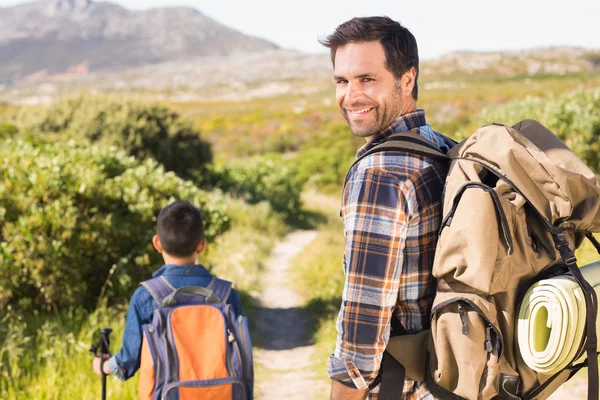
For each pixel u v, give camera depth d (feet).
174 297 7.95
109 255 21.76
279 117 215.92
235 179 61.00
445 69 427.33
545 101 39.27
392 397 5.21
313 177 85.30
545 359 4.71
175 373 7.41
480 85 317.63
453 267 4.83
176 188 25.95
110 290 21.48
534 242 5.13
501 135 5.32
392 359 5.30
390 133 5.65
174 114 55.01
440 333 4.98
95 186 21.74
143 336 7.72
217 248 33.53
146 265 22.02
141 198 22.86
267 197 59.88
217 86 522.88
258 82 542.98
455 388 4.98
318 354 20.94
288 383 18.47
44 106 51.80
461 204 4.94
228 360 7.63
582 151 33.32
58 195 20.31
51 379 14.43
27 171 20.74
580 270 5.21
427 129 5.81
